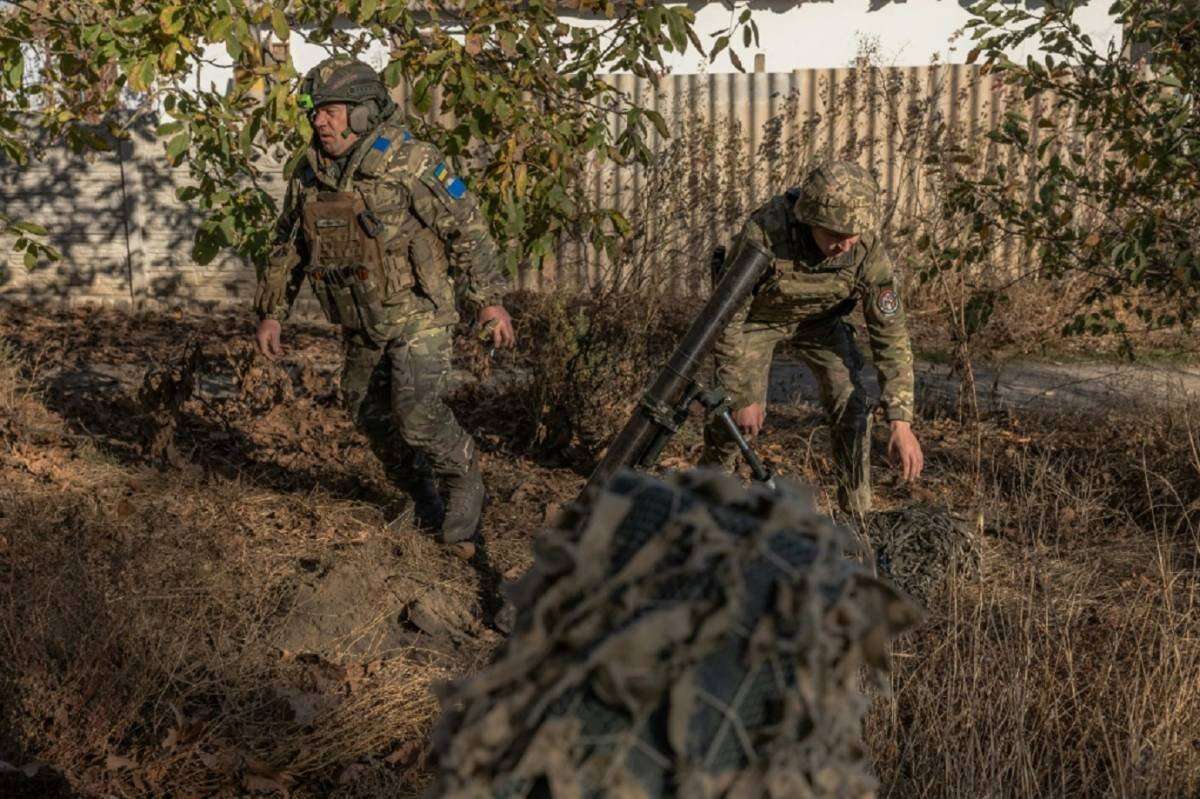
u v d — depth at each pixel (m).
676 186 9.72
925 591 3.90
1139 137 6.09
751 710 1.20
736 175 10.25
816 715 1.20
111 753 3.31
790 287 4.15
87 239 10.62
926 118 10.34
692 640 1.17
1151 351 8.68
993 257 9.83
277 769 3.35
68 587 3.75
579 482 5.93
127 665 3.50
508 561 4.93
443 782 1.21
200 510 5.09
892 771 3.18
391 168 4.49
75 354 8.60
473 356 7.32
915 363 8.12
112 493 5.27
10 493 5.13
